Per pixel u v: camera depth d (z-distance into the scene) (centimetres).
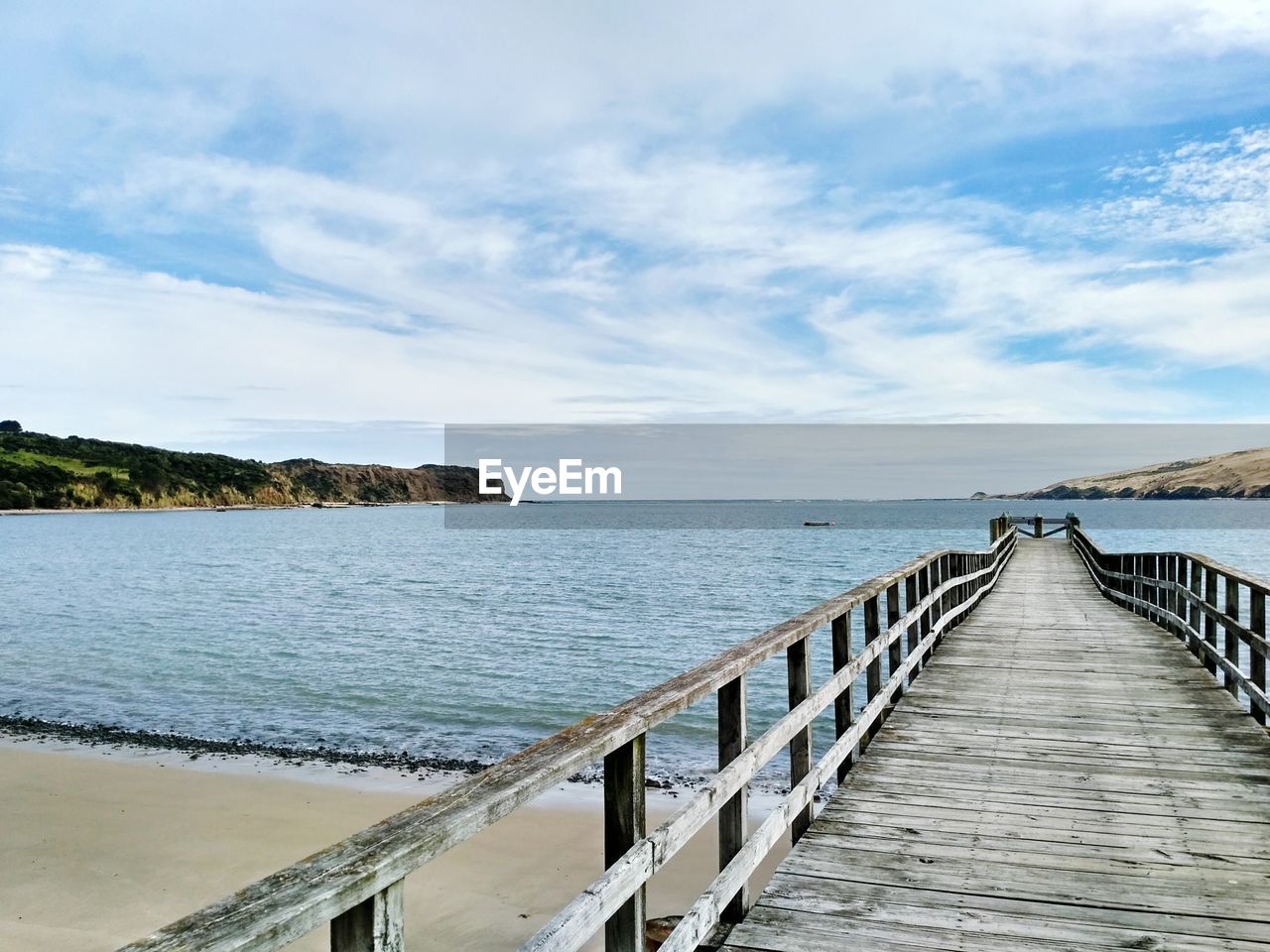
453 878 874
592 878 875
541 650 2253
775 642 378
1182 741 639
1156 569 1348
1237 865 419
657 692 274
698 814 289
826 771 474
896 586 759
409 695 1745
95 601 3516
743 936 352
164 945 113
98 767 1275
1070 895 387
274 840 991
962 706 751
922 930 356
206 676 1948
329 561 5731
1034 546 3462
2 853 953
